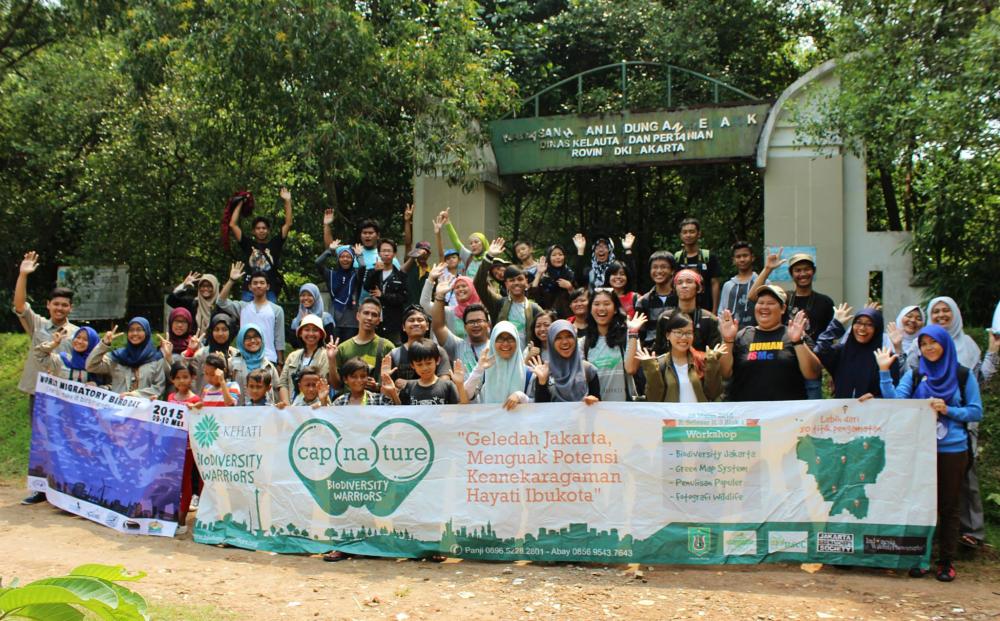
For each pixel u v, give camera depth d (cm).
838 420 628
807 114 1245
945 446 626
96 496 806
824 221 1280
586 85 1825
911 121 982
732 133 1307
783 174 1299
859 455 623
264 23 1188
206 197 1458
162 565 662
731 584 599
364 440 688
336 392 802
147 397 859
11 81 1741
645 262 1895
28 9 1691
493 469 662
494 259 910
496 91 1380
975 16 1020
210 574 637
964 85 922
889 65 1047
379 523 680
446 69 1317
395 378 770
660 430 641
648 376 684
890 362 637
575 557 644
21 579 613
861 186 1290
